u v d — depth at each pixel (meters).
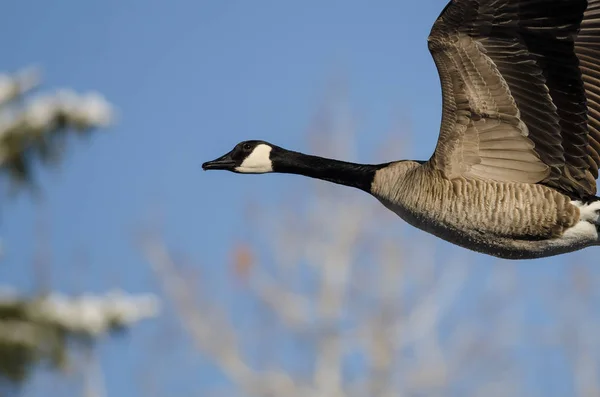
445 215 13.17
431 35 12.27
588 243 13.16
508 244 13.24
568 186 13.02
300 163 15.66
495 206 12.94
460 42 12.27
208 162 16.22
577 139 12.70
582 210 12.94
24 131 12.71
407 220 13.70
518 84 12.43
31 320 12.13
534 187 12.94
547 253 13.34
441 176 13.12
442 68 12.54
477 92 12.62
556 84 12.32
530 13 11.87
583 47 14.02
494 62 12.35
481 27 12.09
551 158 12.88
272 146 16.06
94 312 12.29
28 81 12.91
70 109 12.74
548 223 12.98
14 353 12.02
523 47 12.13
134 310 12.42
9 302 12.23
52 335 12.14
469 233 13.24
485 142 12.91
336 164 15.10
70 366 12.56
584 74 14.00
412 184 13.46
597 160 13.91
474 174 13.02
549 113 12.56
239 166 16.05
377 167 14.38
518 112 12.65
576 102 12.38
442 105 12.83
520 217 12.95
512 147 12.87
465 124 12.87
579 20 11.77
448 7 11.94
